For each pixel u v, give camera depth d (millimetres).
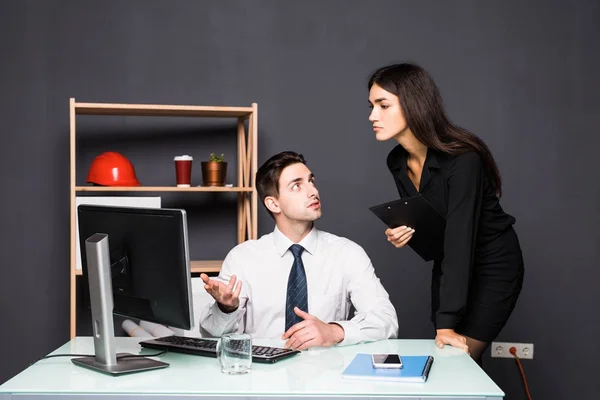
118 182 3266
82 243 1983
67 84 3600
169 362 1857
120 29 3629
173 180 3678
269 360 1828
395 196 3779
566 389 3842
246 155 3611
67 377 1712
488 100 3811
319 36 3746
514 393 3838
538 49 3832
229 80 3693
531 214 3830
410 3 3787
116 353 1923
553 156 3834
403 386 1623
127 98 3631
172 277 1749
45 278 3607
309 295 2434
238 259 2490
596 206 3848
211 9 3684
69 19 3602
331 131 3754
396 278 3787
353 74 3762
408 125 2252
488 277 2531
